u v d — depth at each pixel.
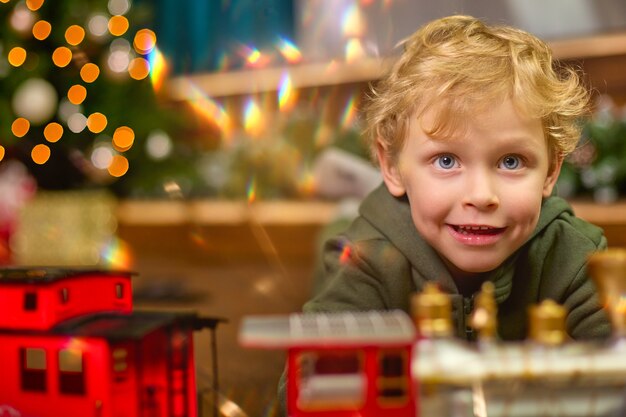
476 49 0.68
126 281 0.62
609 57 2.06
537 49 0.71
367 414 0.43
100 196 2.31
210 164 2.62
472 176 0.62
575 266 0.74
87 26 2.19
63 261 2.24
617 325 0.45
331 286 0.75
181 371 0.60
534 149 0.62
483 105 0.60
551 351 0.43
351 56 2.44
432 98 0.63
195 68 2.91
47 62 2.18
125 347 0.56
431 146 0.63
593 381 0.43
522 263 0.73
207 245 2.50
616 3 2.09
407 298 0.72
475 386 0.44
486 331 0.48
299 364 0.47
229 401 0.81
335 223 1.70
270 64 2.70
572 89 0.69
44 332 0.53
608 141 1.89
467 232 0.63
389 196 0.77
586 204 1.82
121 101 2.28
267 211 2.40
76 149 2.34
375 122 0.74
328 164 1.93
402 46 0.83
